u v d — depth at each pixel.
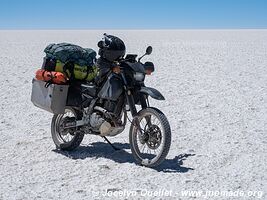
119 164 7.13
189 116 10.58
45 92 7.87
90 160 7.35
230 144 8.21
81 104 7.70
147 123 7.02
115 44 7.24
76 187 6.10
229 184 6.23
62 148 7.91
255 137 8.69
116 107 7.21
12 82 16.14
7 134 9.02
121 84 7.12
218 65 22.17
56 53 7.75
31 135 8.97
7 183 6.24
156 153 7.66
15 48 37.19
